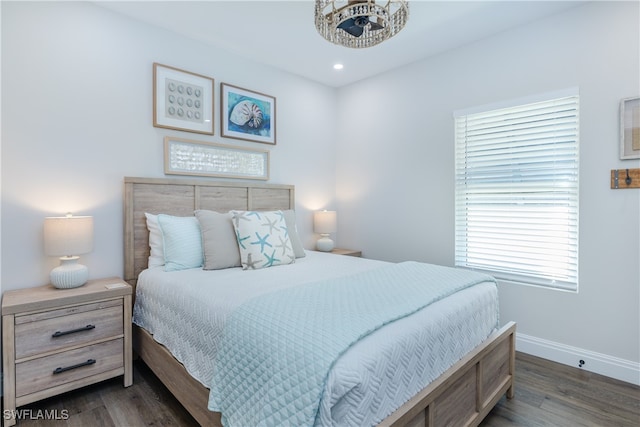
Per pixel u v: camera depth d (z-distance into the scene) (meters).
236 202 3.02
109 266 2.37
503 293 2.69
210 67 2.88
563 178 2.41
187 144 2.74
